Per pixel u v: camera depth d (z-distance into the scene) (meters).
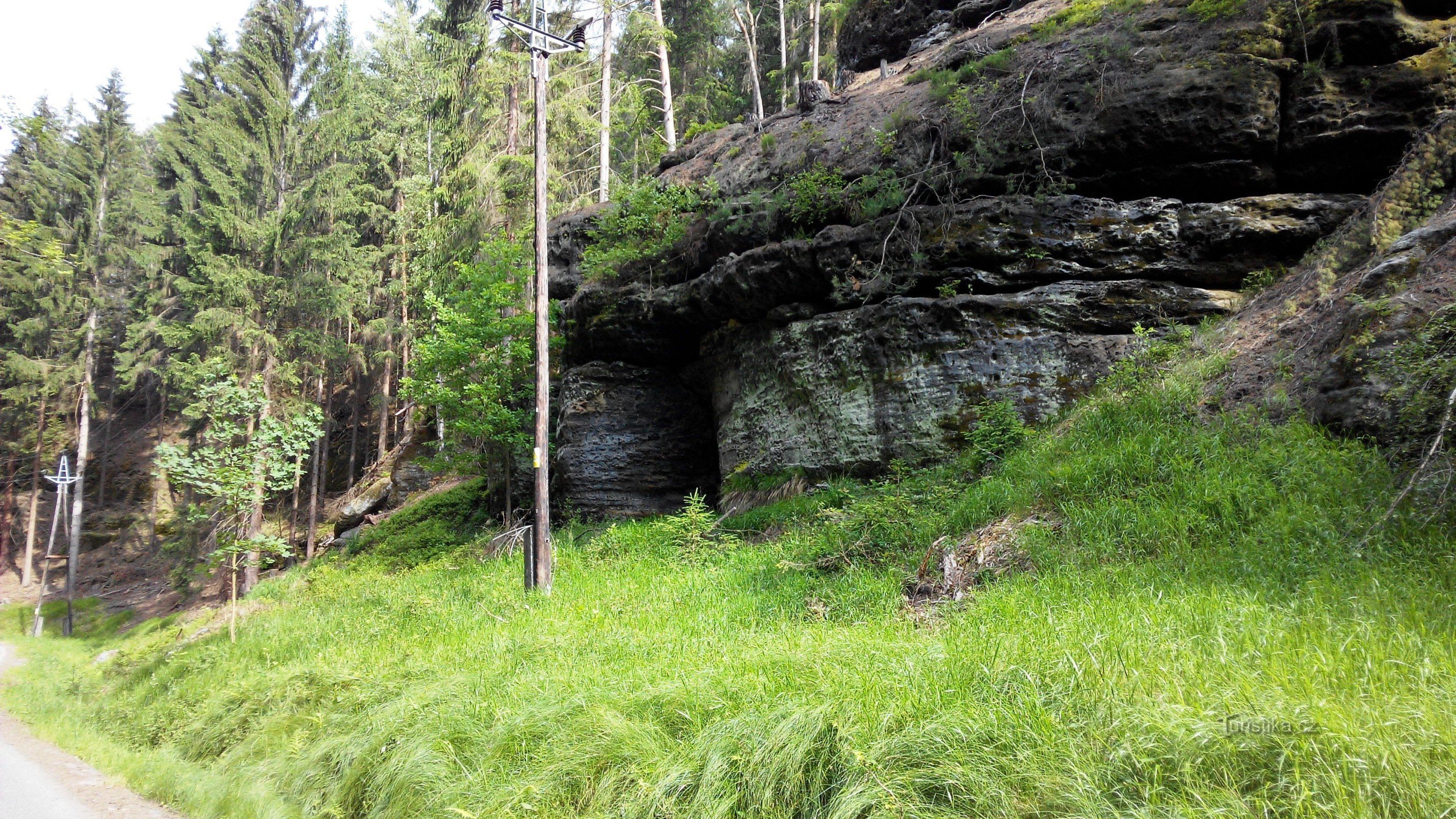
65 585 35.75
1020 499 8.13
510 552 14.01
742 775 4.06
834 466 11.69
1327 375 7.21
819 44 29.58
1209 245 9.87
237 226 26.14
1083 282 10.19
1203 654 4.30
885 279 11.19
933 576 7.76
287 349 26.52
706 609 8.13
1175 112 9.92
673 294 14.11
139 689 11.12
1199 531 6.67
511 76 21.88
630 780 4.38
